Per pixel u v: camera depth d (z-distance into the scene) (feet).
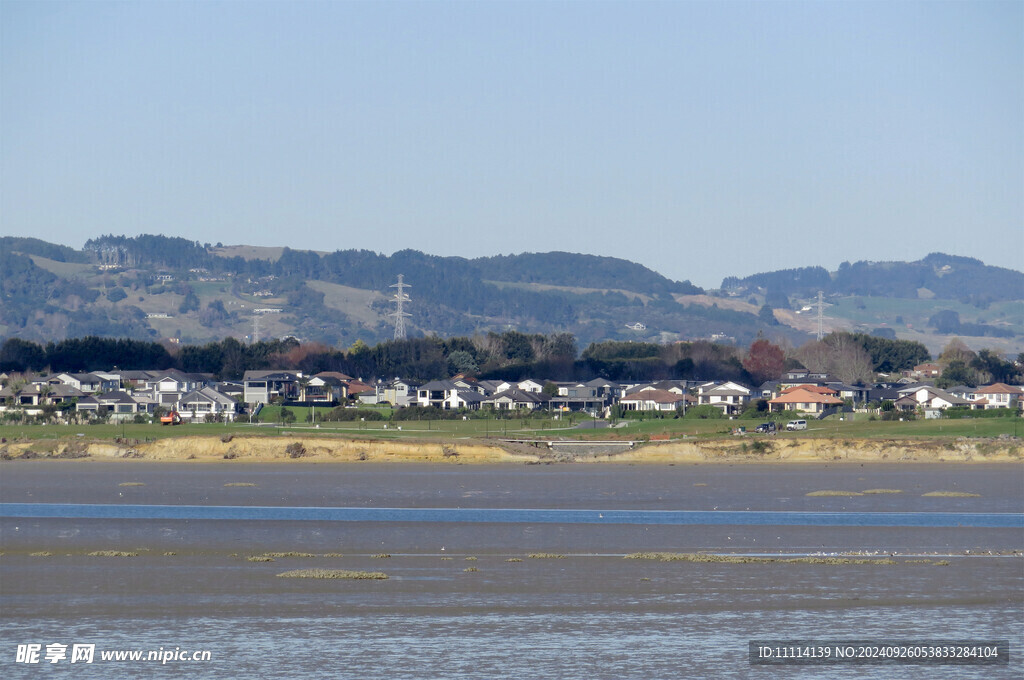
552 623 380.37
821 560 488.85
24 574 456.04
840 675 328.49
